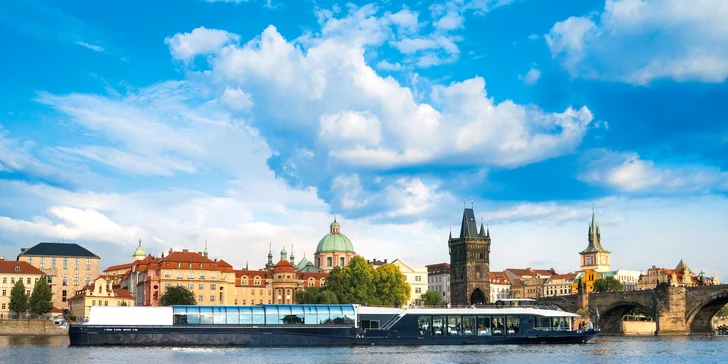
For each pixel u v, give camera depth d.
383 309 146.25
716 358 126.50
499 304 170.75
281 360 113.06
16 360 112.44
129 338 139.00
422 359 116.38
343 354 124.31
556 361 116.19
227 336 140.12
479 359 117.38
